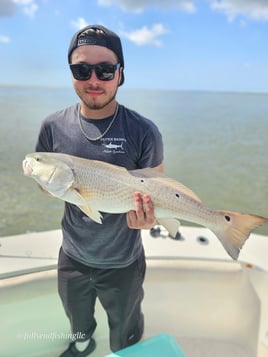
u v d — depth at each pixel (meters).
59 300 2.19
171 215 1.48
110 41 1.46
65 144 1.58
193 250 2.39
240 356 2.24
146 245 2.42
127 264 1.69
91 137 1.55
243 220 1.42
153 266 2.30
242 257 2.31
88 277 1.73
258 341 2.20
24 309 2.10
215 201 6.66
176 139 11.87
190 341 2.36
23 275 2.08
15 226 5.27
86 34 1.43
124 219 1.61
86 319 1.93
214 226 1.47
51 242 2.39
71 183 1.43
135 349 1.68
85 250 1.67
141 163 1.61
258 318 2.22
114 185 1.44
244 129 14.14
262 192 7.09
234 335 2.36
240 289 2.32
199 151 10.23
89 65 1.43
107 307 1.80
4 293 2.02
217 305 2.37
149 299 2.35
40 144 1.69
